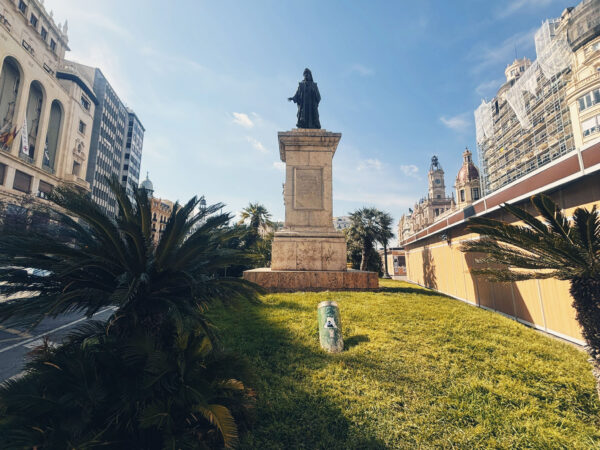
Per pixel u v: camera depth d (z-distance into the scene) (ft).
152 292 13.53
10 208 65.98
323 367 16.67
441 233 56.59
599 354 13.89
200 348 11.50
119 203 15.10
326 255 39.52
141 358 10.67
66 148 142.72
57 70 144.77
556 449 10.80
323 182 41.98
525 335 23.00
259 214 92.99
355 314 26.05
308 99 48.75
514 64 195.62
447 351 18.81
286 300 30.96
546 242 14.96
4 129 107.14
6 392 9.07
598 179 21.72
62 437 8.39
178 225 13.71
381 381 15.07
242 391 11.83
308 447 10.88
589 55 109.40
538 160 137.90
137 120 249.75
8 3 110.83
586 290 14.37
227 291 15.06
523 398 13.76
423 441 11.09
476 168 226.79
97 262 12.51
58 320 34.37
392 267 166.09
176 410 9.97
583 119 105.40
